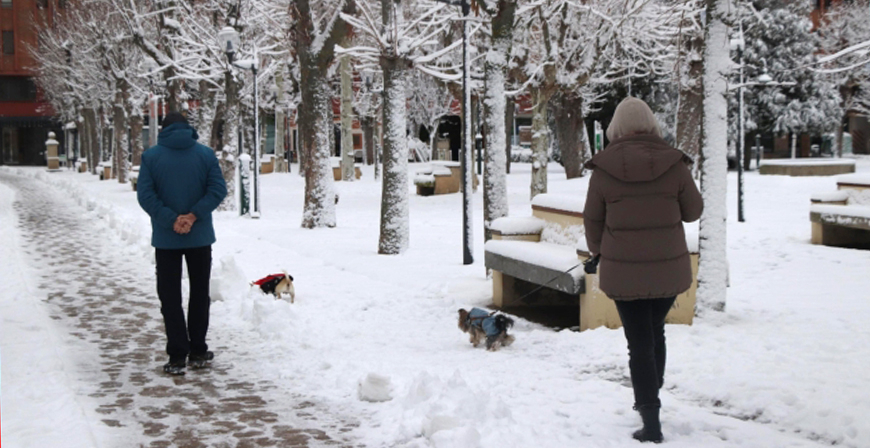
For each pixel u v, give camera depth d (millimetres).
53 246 15469
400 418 5172
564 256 8000
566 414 5156
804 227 17094
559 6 21781
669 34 24578
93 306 9406
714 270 7879
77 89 51844
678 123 27422
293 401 5680
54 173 59750
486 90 12070
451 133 66500
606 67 33594
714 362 6305
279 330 7820
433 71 20922
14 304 9039
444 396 5156
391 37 14531
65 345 7379
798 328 7535
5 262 12672
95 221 21062
